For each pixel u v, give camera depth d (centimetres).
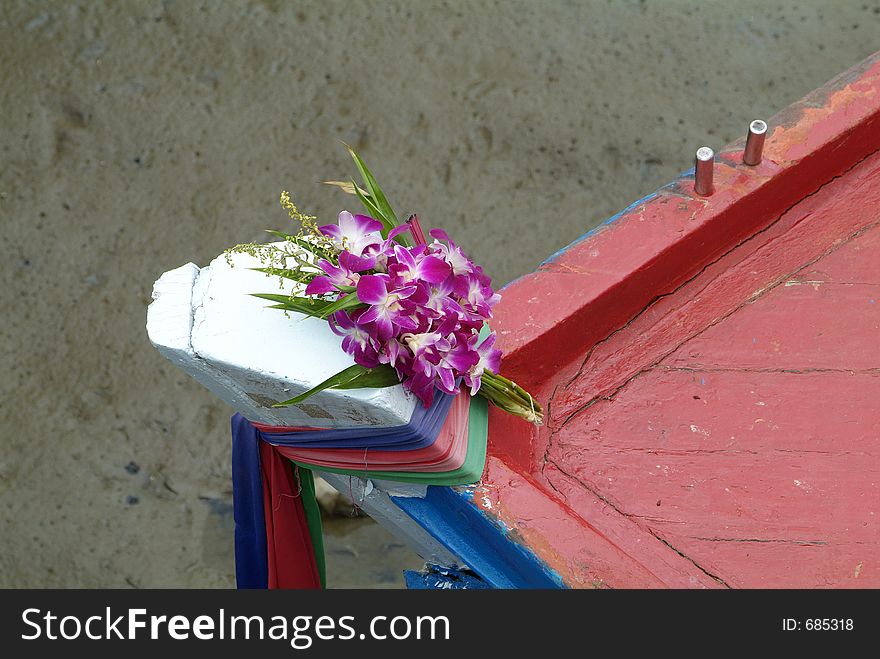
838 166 299
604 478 263
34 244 520
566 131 528
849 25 549
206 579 460
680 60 544
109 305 507
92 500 474
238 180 528
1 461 481
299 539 283
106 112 546
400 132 532
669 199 285
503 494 244
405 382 220
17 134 543
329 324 215
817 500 258
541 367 272
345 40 556
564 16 557
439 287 213
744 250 291
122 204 526
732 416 270
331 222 515
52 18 569
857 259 289
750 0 557
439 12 561
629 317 283
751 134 279
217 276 228
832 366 275
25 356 499
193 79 552
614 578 235
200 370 226
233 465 271
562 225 510
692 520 257
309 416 233
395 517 276
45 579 461
